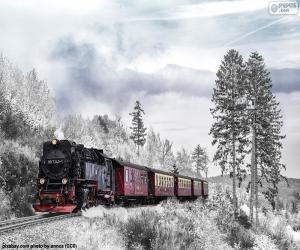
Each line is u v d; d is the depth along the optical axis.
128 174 29.31
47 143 22.08
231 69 43.59
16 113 36.28
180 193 42.41
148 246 17.53
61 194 20.72
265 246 27.72
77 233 15.80
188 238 20.17
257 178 42.56
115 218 19.25
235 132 41.72
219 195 37.44
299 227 54.38
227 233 27.41
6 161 24.98
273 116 42.47
